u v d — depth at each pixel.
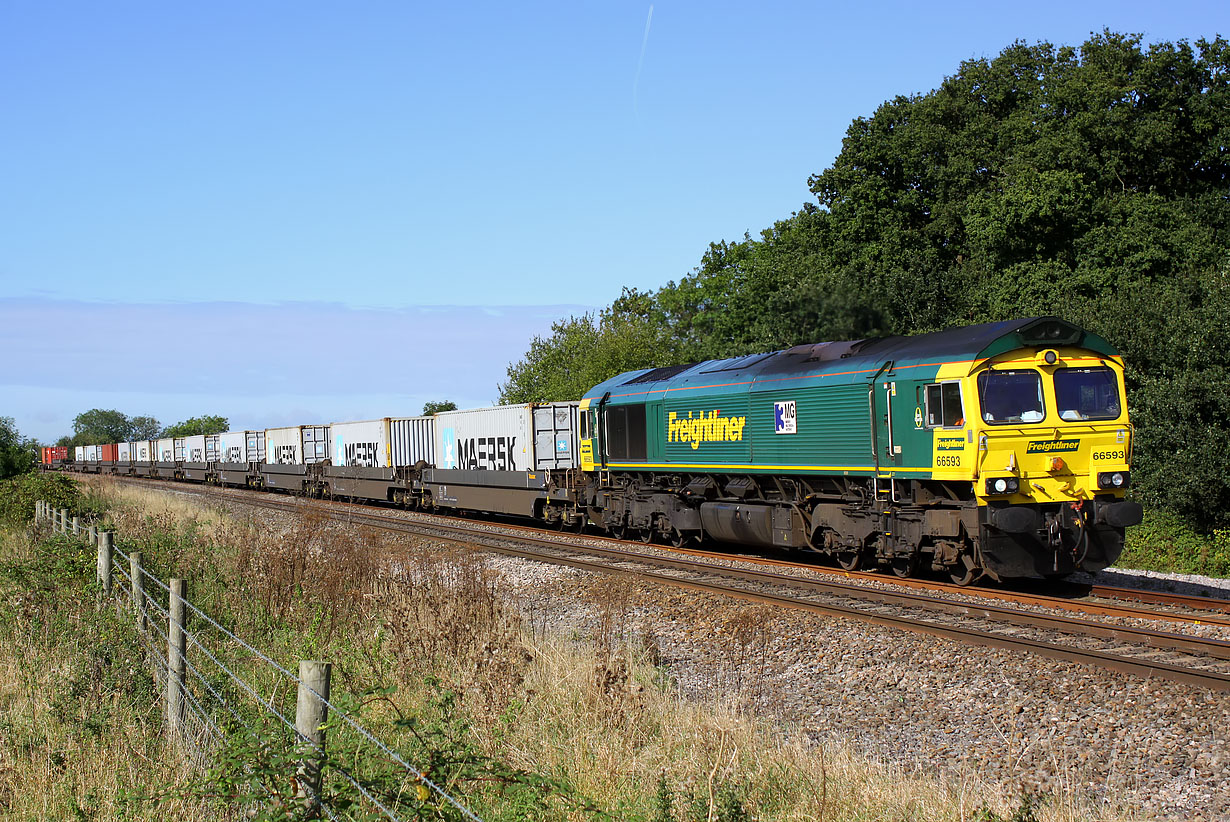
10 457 40.88
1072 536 13.90
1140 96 35.94
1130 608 12.20
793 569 16.78
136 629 9.52
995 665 9.62
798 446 16.92
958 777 7.33
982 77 40.41
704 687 9.88
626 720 7.99
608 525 23.38
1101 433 14.10
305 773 4.85
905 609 12.61
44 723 7.82
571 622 13.15
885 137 38.53
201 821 5.89
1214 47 35.75
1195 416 24.14
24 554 17.25
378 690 8.35
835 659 10.38
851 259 37.31
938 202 37.78
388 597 12.06
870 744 8.17
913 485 14.80
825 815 6.28
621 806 6.29
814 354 17.17
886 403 15.12
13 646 10.24
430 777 5.39
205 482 55.06
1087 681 8.93
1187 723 7.82
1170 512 24.77
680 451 20.19
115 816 5.99
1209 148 35.22
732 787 6.39
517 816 5.69
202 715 7.23
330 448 40.16
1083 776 7.18
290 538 15.74
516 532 24.23
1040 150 33.91
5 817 6.26
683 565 17.08
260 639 10.65
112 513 28.53
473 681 8.57
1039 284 31.27
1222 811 6.49
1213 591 15.27
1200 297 27.80
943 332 15.06
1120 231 31.36
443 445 30.95
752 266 45.47
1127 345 27.25
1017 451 13.71
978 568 14.42
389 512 31.81
